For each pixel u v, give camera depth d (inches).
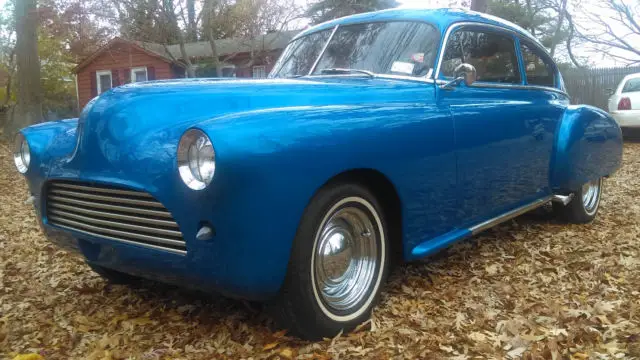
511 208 162.6
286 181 92.8
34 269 169.5
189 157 90.3
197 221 91.1
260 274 94.3
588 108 194.2
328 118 104.5
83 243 115.3
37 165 118.1
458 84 143.6
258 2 573.3
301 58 162.9
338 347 103.7
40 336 115.6
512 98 164.4
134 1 495.2
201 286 99.8
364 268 115.7
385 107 119.5
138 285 146.5
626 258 161.6
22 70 592.7
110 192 101.7
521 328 112.7
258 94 110.9
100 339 113.1
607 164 206.7
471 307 123.7
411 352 102.7
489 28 163.2
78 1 550.9
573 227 203.6
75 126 125.4
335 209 105.3
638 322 114.5
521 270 152.7
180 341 111.0
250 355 103.1
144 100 105.5
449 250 171.9
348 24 163.8
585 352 101.7
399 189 117.3
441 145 128.9
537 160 171.2
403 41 148.9
